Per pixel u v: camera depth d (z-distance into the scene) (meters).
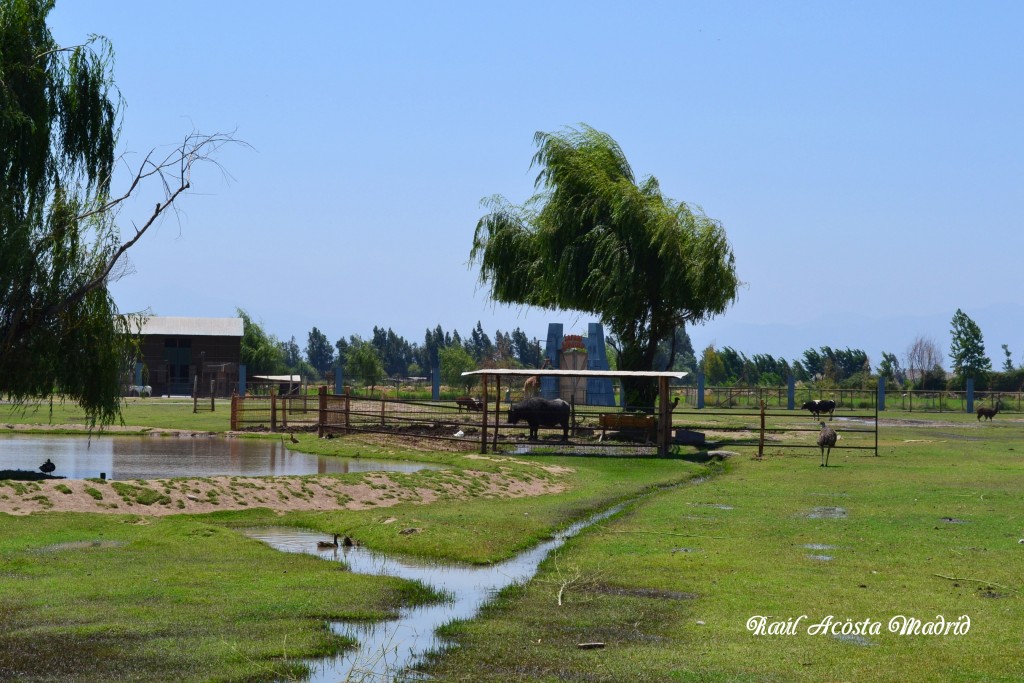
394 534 15.66
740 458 31.30
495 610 10.94
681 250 38.31
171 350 90.19
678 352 146.38
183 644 9.33
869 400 80.31
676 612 10.81
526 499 21.17
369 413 39.50
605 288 38.03
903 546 14.69
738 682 8.48
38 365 21.53
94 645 9.23
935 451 33.78
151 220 21.97
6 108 20.66
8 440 35.47
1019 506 19.33
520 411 34.94
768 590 11.75
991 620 10.36
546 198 40.78
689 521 17.45
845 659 9.07
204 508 17.95
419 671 8.82
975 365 90.44
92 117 23.05
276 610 10.66
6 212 20.73
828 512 18.64
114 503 17.25
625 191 38.69
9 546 13.81
